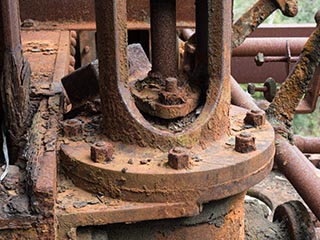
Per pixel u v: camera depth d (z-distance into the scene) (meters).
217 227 0.82
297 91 1.12
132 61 1.01
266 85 1.40
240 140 0.80
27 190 0.74
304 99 1.73
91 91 0.95
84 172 0.77
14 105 0.87
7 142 0.88
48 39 1.52
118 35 0.78
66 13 1.65
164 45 0.87
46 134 0.85
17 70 0.87
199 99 0.85
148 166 0.76
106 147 0.78
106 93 0.81
